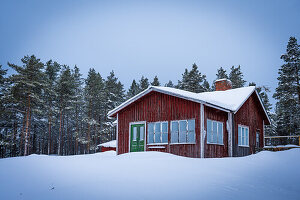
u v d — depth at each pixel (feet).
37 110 106.11
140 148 54.39
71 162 27.04
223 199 14.89
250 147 62.75
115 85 179.52
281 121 144.15
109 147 110.11
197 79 151.84
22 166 24.27
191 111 47.73
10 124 120.67
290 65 111.86
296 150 36.04
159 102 53.11
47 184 17.94
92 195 15.21
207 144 46.37
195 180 19.21
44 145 156.25
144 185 17.30
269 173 24.59
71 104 142.20
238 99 57.26
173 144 49.21
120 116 59.88
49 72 146.61
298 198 16.66
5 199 15.12
